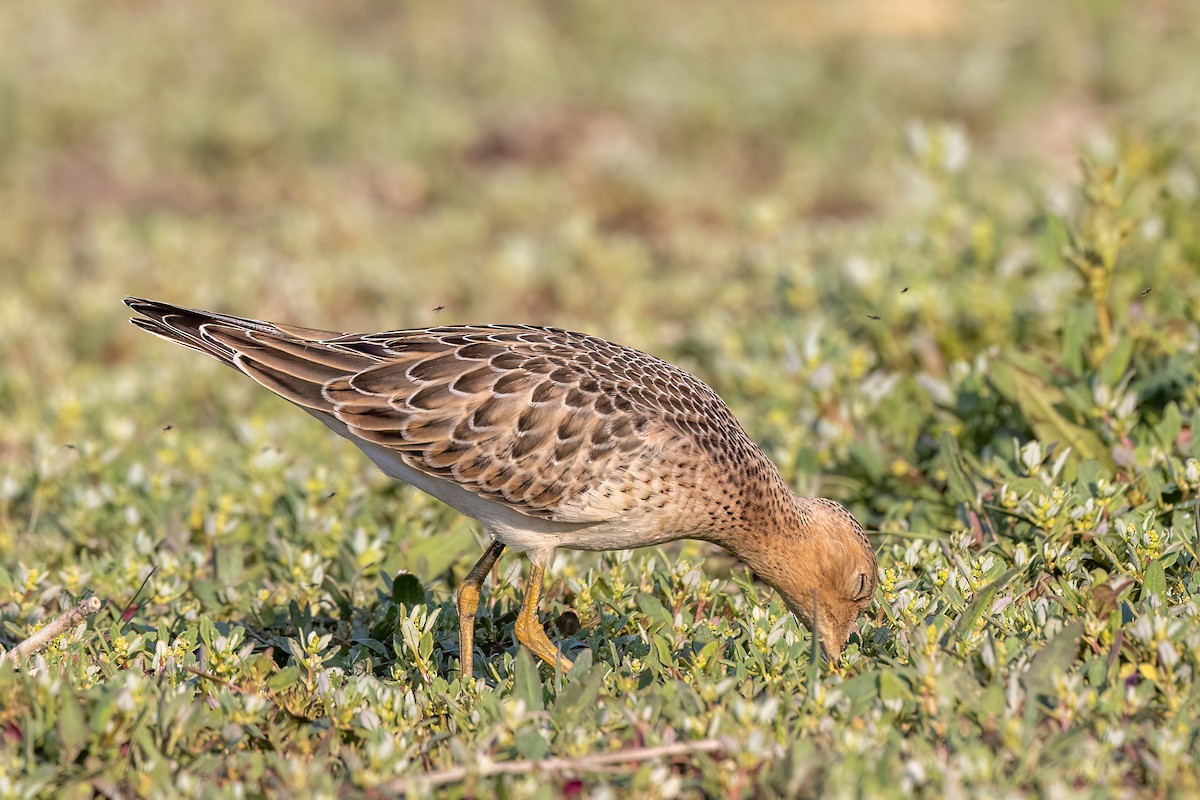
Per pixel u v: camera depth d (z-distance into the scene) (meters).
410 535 10.67
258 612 9.28
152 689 7.29
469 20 35.59
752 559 8.96
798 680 7.38
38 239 21.83
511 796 6.35
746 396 13.44
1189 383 10.50
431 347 8.75
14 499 12.33
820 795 6.23
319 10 36.34
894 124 26.91
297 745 7.12
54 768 6.57
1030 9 32.47
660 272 20.41
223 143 26.03
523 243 19.81
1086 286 11.48
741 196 24.31
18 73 28.70
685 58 32.06
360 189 24.98
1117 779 6.16
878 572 9.06
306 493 11.33
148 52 31.42
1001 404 11.06
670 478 8.54
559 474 8.52
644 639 8.39
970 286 13.10
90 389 15.42
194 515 11.05
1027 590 8.45
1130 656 7.19
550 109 28.17
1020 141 25.39
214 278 19.61
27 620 9.06
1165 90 25.72
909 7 33.88
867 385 11.50
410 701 7.45
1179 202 14.12
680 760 6.79
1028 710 6.61
